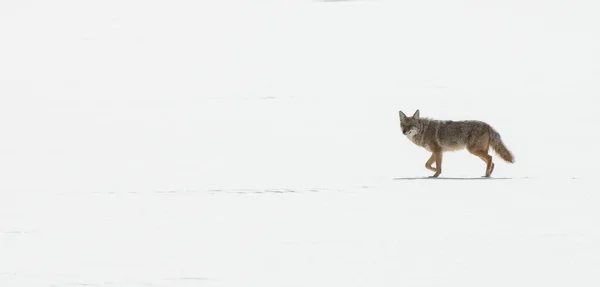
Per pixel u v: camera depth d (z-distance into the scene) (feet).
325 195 160.76
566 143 252.83
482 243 110.22
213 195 164.76
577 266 95.76
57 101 436.76
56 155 251.60
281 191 169.07
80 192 173.27
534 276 91.30
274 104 401.70
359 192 163.53
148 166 223.10
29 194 171.32
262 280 91.91
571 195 152.56
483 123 184.96
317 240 114.83
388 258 102.32
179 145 273.95
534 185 167.53
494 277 91.25
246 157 240.32
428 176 191.42
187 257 104.53
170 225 128.98
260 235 119.14
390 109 369.50
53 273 96.22
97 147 271.49
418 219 130.00
